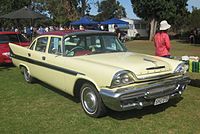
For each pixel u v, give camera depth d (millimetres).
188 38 34750
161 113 5793
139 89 5035
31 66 7840
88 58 6000
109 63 5527
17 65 8812
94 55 6246
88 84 5559
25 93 7516
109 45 6773
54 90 7746
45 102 6727
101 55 6219
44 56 6980
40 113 6000
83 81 5730
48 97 7113
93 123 5395
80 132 5023
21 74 10039
